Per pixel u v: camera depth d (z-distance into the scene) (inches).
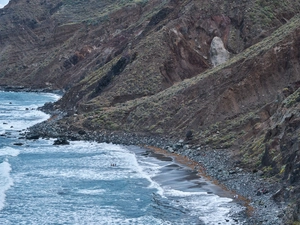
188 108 2265.0
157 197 1380.4
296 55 2167.8
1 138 2417.6
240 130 1911.9
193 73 2947.8
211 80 2316.7
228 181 1480.1
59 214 1275.8
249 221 1130.0
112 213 1279.5
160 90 2805.1
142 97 2751.0
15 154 2012.8
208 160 1755.7
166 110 2368.4
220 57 2974.9
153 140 2203.5
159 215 1242.6
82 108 2871.6
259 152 1573.6
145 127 2343.8
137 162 1829.5
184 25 3147.1
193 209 1266.0
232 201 1304.1
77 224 1204.5
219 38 3046.3
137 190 1464.1
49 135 2477.9
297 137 1355.8
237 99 2124.8
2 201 1363.2
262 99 2094.0
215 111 2126.0
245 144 1733.5
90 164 1820.9
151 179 1577.3
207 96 2251.5
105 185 1529.3
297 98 1587.1
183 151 1956.2
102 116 2556.6
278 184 1312.7
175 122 2257.6
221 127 2027.6
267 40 2423.7
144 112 2443.4
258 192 1312.7
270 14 3127.5
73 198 1402.6
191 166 1727.4
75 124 2588.6
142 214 1256.8
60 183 1557.6
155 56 2987.2
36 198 1403.8
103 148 2140.7
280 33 2395.4
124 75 2960.1
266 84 2132.1
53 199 1395.2
